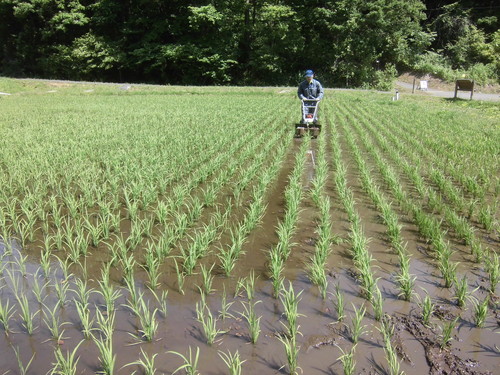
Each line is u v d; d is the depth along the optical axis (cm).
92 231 523
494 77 3206
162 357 335
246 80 3691
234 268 477
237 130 1223
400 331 366
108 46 3572
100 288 432
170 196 708
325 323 378
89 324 370
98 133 1156
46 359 333
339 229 579
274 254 469
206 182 792
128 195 703
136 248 521
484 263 485
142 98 2238
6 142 1020
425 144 1102
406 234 566
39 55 3938
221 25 3488
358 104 2022
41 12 3544
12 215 560
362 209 656
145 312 360
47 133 1150
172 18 3638
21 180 738
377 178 816
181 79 3781
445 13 3688
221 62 3503
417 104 2055
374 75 3438
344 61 3497
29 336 360
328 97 2320
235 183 775
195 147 1024
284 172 862
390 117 1565
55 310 396
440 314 389
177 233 555
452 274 433
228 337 359
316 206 668
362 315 351
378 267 477
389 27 3319
